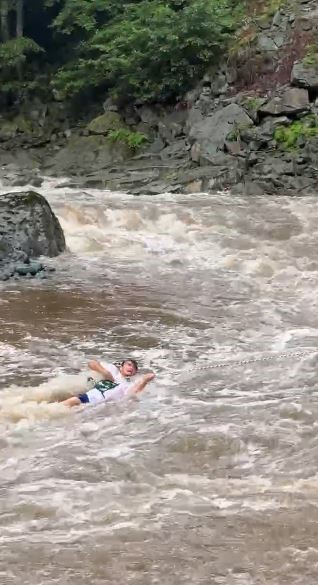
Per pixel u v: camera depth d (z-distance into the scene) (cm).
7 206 2100
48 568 646
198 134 3434
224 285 1886
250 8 3972
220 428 980
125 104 4075
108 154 3697
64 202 2592
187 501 777
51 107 4366
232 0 4072
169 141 3719
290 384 1172
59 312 1598
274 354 1331
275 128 3244
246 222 2506
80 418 1037
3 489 805
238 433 960
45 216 2114
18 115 4372
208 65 3844
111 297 1731
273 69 3644
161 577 634
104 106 4125
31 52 4700
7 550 675
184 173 3194
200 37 3797
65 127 4250
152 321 1554
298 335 1468
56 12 4831
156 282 1891
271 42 3697
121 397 1109
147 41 3903
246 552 673
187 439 939
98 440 952
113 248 2231
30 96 4475
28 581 627
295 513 748
